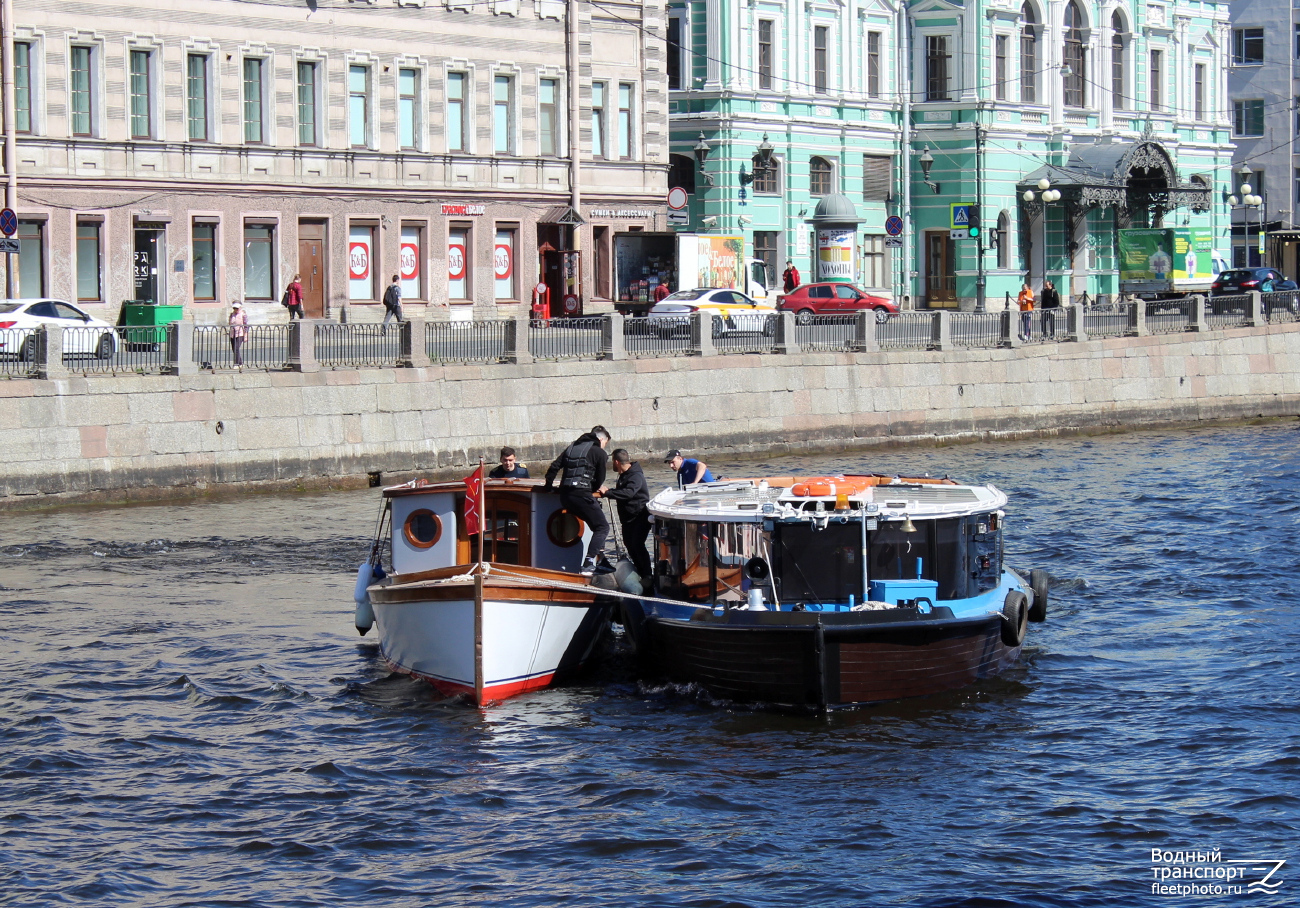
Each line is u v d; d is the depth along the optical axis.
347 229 79.25
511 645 32.28
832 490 33.72
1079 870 24.16
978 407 73.00
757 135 97.06
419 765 28.81
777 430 67.25
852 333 70.06
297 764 28.81
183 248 74.06
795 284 88.94
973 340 73.62
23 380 51.53
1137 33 117.56
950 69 106.12
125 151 72.25
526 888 23.72
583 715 31.62
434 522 35.38
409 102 81.81
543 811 26.69
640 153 89.75
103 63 71.75
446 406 59.28
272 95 76.88
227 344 55.72
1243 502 55.62
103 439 52.84
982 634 32.28
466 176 83.12
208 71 75.06
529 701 32.53
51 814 26.42
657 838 25.47
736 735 30.31
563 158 87.00
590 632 34.06
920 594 32.16
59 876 24.05
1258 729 30.22
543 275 87.06
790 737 30.17
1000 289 106.75
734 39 95.44
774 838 25.48
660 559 34.25
